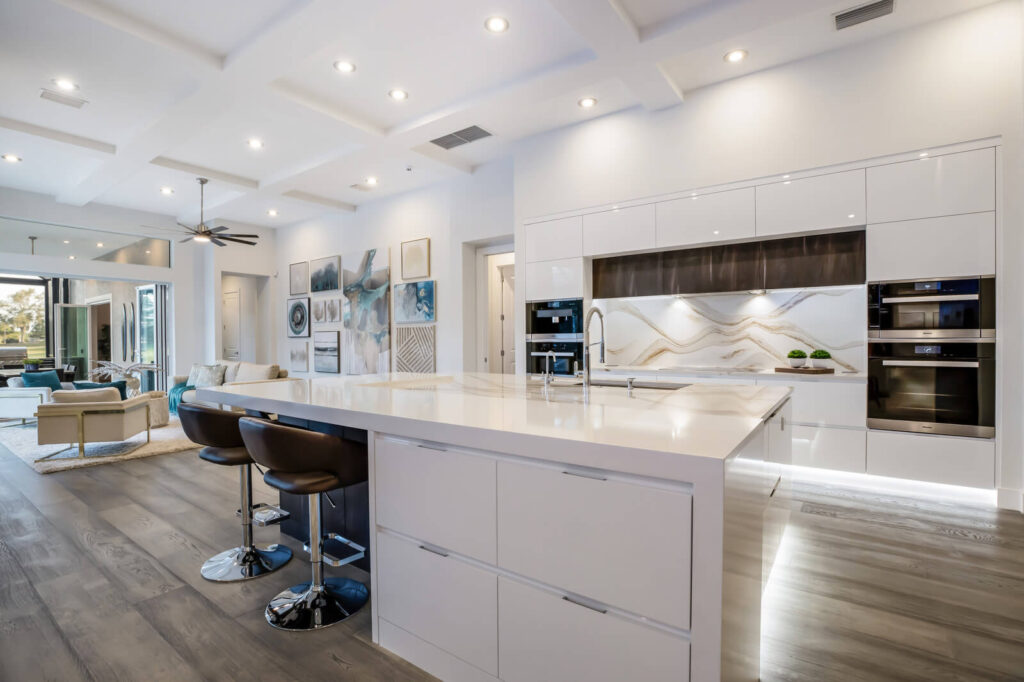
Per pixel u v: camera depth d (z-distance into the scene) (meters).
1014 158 3.02
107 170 5.46
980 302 3.12
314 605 2.02
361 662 1.71
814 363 4.09
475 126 4.77
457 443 1.48
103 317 9.14
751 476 1.39
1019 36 3.00
